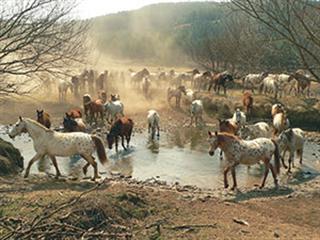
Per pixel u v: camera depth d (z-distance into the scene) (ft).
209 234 31.17
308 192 45.09
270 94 101.45
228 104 97.09
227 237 30.71
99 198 34.37
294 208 40.04
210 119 97.19
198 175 52.90
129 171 54.19
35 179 44.42
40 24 40.70
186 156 62.80
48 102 104.37
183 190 44.42
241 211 37.86
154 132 76.38
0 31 40.50
